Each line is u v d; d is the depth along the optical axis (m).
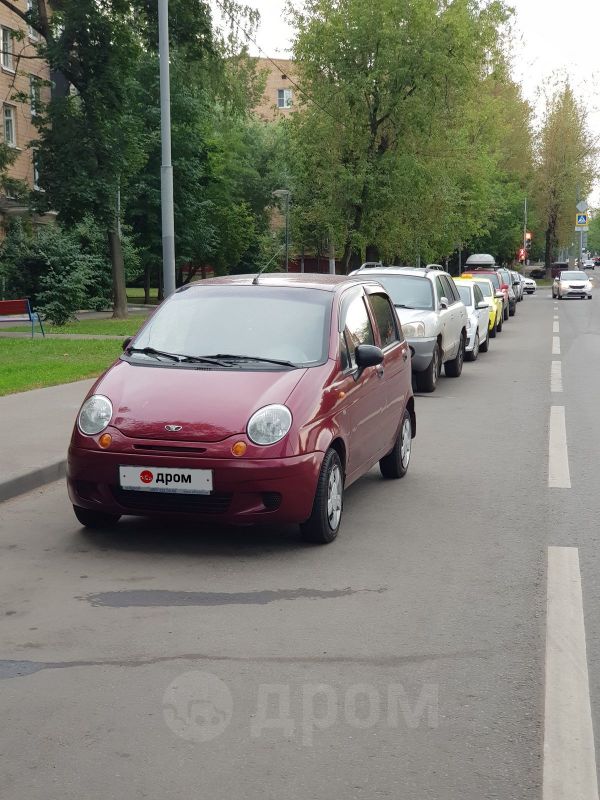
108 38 33.84
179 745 3.76
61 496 8.27
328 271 69.62
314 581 5.90
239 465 6.31
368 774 3.54
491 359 22.44
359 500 8.19
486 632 5.04
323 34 39.97
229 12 34.41
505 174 66.31
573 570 6.16
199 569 6.15
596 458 10.11
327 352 7.23
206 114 48.72
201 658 4.66
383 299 9.04
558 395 15.56
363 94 40.12
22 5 45.94
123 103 35.22
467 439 11.33
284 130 43.62
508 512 7.75
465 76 40.41
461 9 40.75
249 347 7.26
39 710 4.09
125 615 5.29
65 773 3.55
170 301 7.87
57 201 34.06
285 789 3.43
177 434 6.42
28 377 15.87
